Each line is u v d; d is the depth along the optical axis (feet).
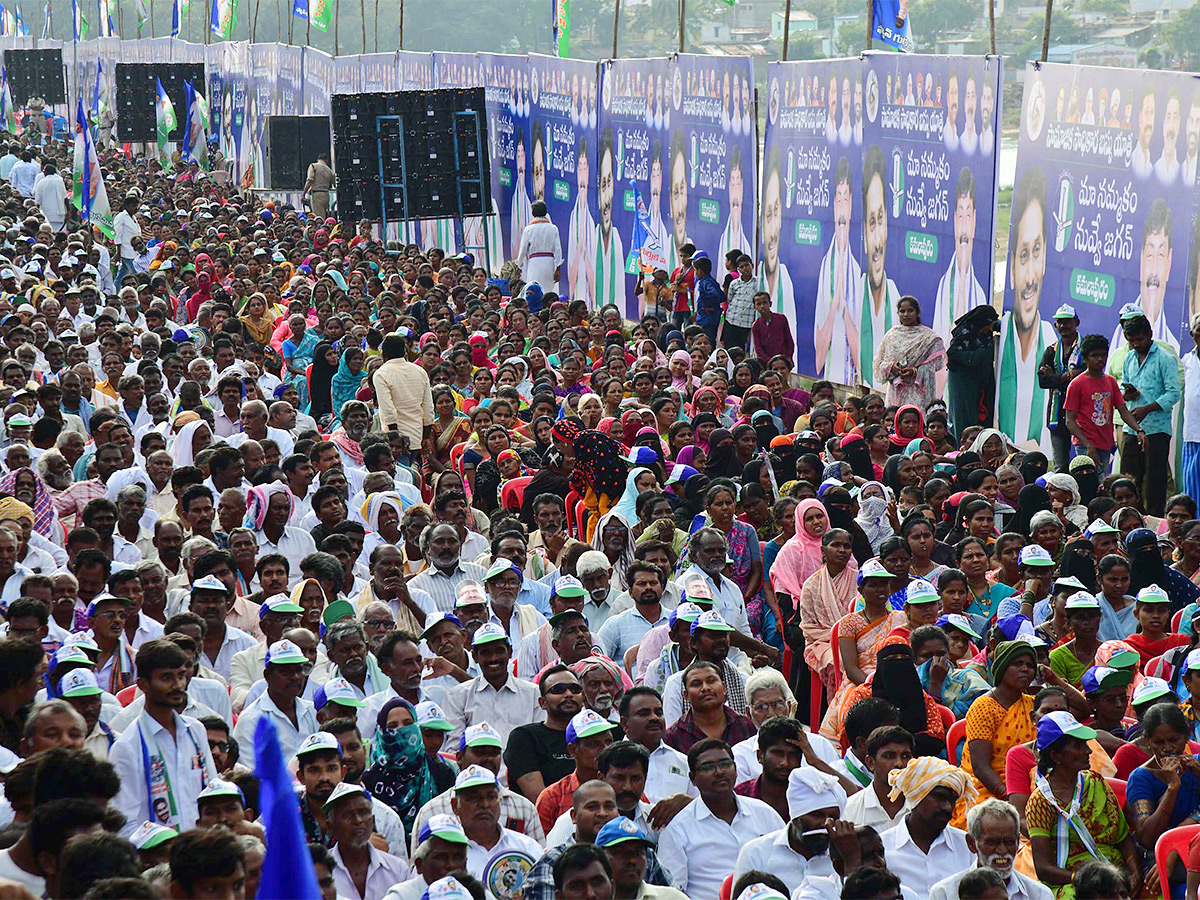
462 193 258.57
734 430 109.60
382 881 54.03
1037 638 73.72
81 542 84.38
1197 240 113.80
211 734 59.52
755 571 90.33
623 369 138.00
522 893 49.44
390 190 255.29
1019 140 135.23
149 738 57.52
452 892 45.83
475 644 69.51
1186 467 113.09
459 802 54.80
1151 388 114.83
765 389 128.16
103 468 102.27
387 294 183.83
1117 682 67.51
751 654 79.51
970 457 108.47
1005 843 51.13
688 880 56.75
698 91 191.21
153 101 451.94
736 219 184.96
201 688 66.33
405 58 307.58
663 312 188.34
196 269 214.69
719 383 129.90
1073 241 128.57
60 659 62.85
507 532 87.04
